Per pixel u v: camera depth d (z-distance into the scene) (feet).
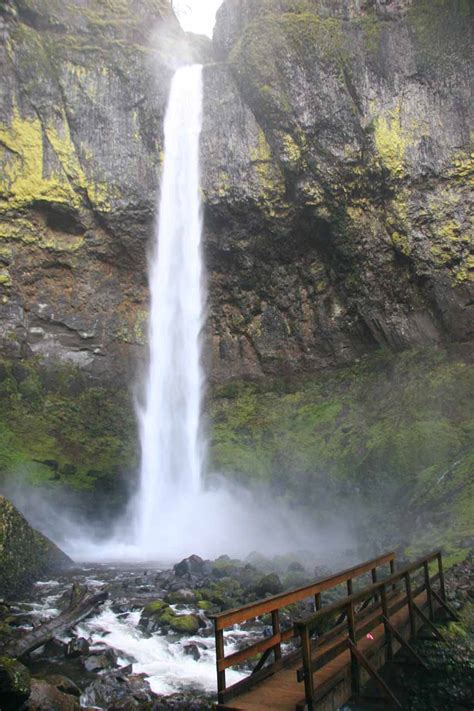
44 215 95.71
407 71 92.38
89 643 29.40
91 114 98.22
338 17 99.35
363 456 71.92
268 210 96.73
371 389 89.20
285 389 98.32
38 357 96.17
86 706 22.58
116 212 97.40
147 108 100.17
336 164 92.43
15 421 87.71
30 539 46.98
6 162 93.30
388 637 24.34
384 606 24.57
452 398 75.72
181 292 101.35
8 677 19.80
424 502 57.31
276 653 20.48
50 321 97.40
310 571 45.37
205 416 98.17
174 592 37.60
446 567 39.09
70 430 90.17
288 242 98.48
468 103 89.56
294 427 88.79
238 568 47.16
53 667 26.35
